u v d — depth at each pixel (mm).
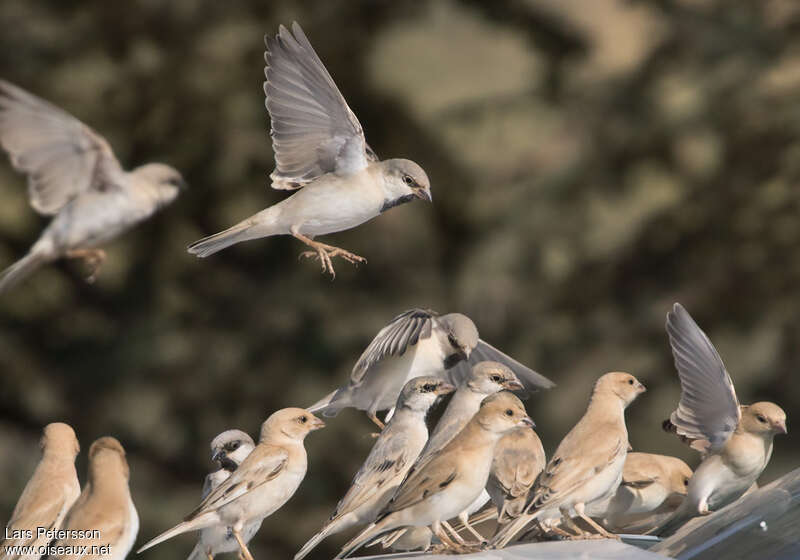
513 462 7137
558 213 15219
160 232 15820
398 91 15078
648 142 15352
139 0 15930
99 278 15719
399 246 15422
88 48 16094
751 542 5957
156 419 15719
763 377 15359
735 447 7254
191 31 16000
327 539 15219
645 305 15617
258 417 15727
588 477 6738
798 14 15547
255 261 16062
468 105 15109
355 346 15594
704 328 15695
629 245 15164
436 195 15328
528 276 15258
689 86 15406
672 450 14781
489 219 15258
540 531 7098
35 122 6309
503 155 15078
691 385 7152
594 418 6953
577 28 15492
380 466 7086
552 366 15359
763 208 15359
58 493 6402
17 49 15992
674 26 15625
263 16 16109
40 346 16109
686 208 15383
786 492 6520
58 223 6426
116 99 15875
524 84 15281
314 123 7570
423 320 7730
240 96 15797
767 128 15219
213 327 15922
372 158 8047
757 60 15547
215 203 15812
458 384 8734
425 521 6492
